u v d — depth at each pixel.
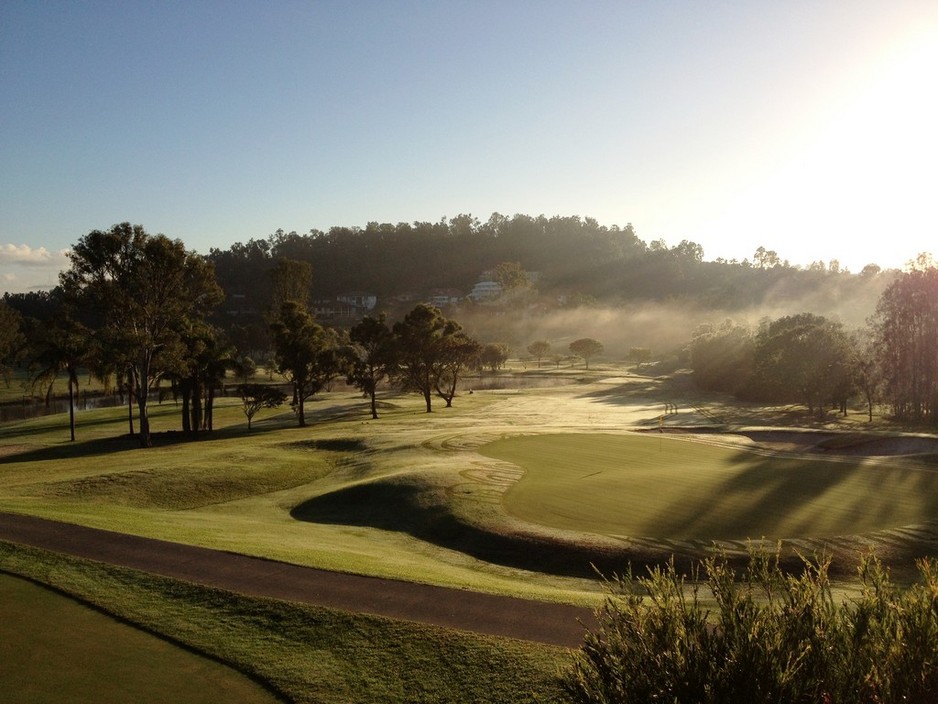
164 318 63.22
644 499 28.31
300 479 39.62
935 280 68.44
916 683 7.03
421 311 82.75
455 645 12.34
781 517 25.30
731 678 7.13
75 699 10.60
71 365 64.44
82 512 24.98
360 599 14.74
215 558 17.73
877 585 8.16
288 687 11.20
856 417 75.12
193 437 65.19
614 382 125.38
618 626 8.16
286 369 77.81
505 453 41.47
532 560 23.03
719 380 106.38
